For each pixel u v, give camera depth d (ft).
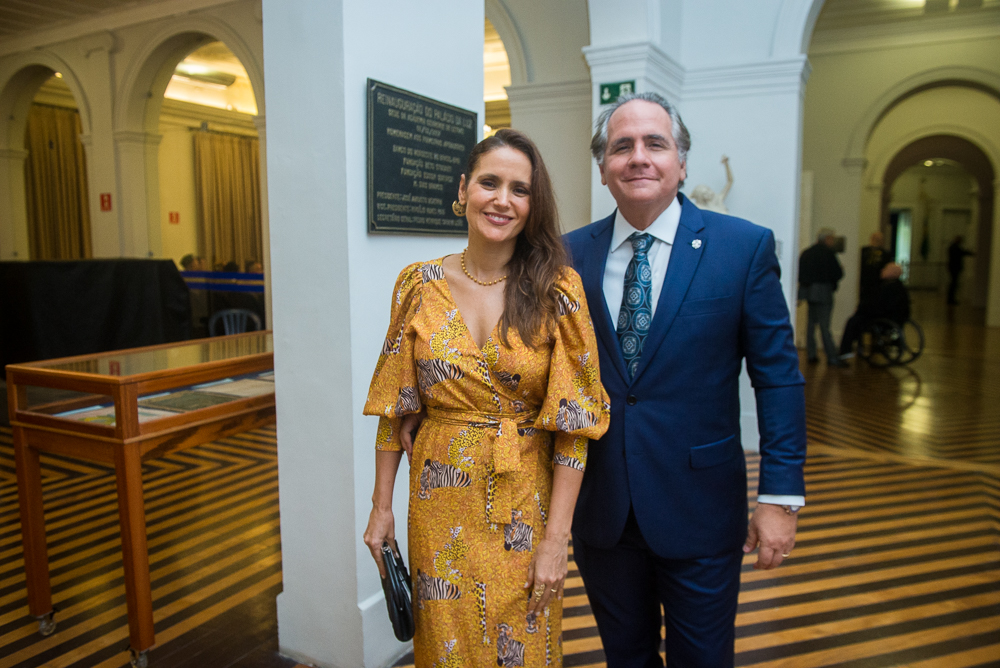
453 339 4.91
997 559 11.08
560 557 4.88
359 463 7.62
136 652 8.04
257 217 47.09
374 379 5.37
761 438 5.28
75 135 39.96
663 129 5.04
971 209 79.20
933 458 16.70
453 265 5.17
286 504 8.12
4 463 15.84
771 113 16.97
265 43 7.68
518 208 4.79
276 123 7.70
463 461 4.89
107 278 20.68
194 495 13.79
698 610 5.39
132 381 7.84
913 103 39.01
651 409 5.26
